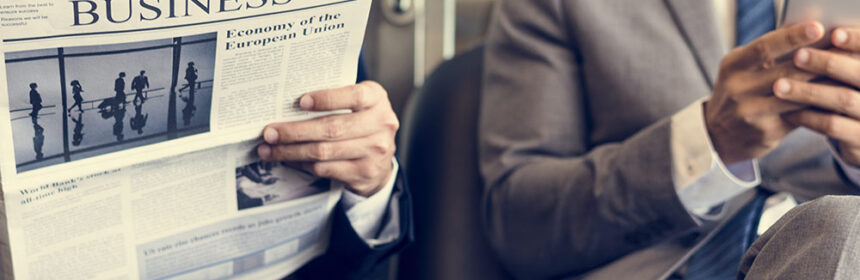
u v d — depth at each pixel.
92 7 0.69
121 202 0.81
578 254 1.12
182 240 0.87
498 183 1.19
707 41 1.16
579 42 1.20
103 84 0.74
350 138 0.89
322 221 0.98
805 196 1.15
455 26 1.67
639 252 1.09
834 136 0.94
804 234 0.61
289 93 0.84
